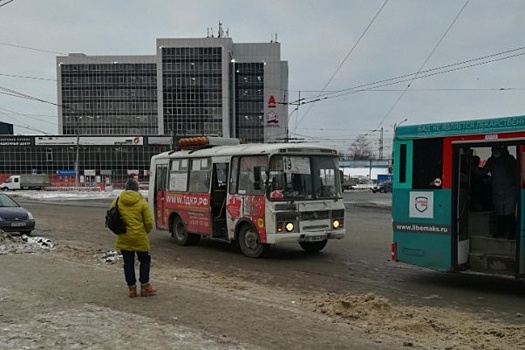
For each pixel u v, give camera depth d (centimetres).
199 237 1500
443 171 893
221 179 1342
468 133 859
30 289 791
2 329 572
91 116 11831
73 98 11831
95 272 961
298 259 1212
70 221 2236
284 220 1170
